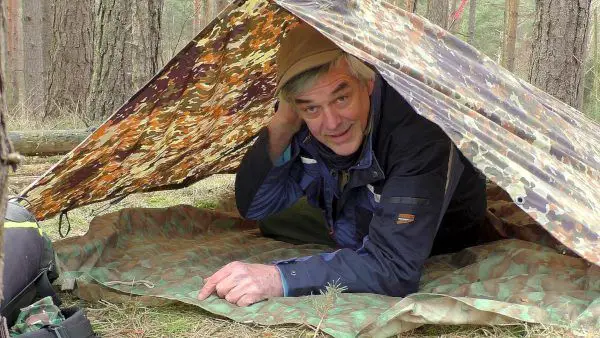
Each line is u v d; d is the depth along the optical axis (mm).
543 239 3273
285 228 3662
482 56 3154
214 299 2602
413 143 2635
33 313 2252
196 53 2572
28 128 7195
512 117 2779
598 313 2256
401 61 2441
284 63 2605
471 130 2311
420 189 2590
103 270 2941
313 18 2248
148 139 3051
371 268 2602
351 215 3004
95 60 7312
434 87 2473
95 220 3432
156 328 2482
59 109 8656
